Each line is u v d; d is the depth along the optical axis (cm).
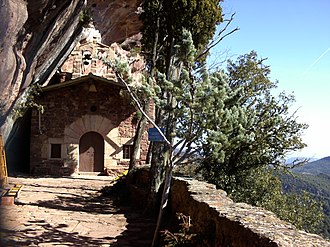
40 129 1439
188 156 580
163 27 972
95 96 1471
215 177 781
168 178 599
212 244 386
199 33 908
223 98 539
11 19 591
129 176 990
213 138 531
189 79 554
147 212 786
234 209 390
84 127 1462
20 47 722
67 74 1556
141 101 754
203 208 438
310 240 267
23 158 1534
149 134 657
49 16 736
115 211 829
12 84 777
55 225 659
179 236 457
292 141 823
